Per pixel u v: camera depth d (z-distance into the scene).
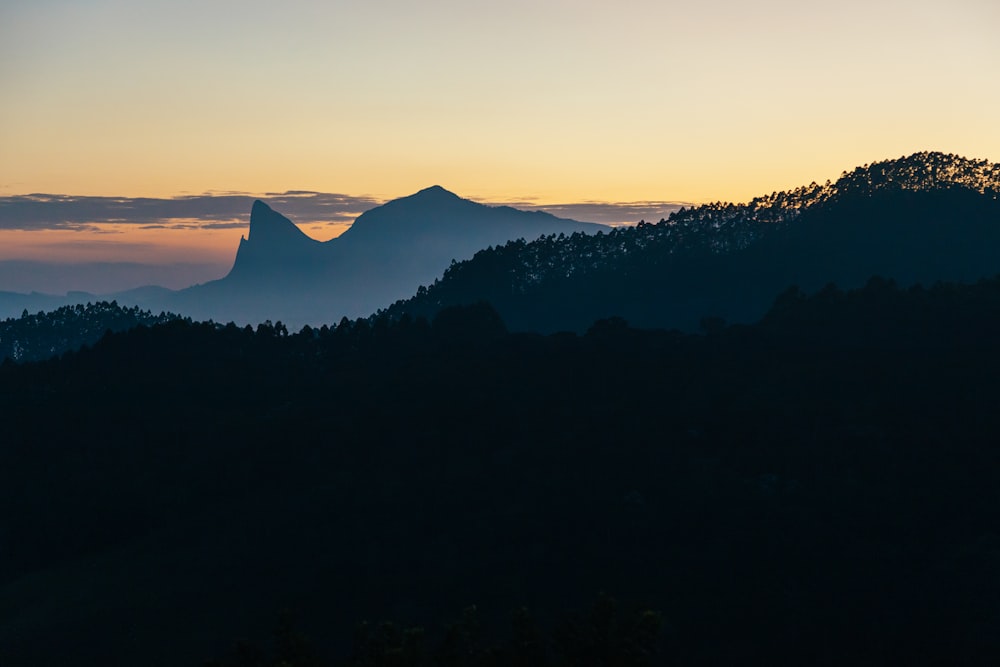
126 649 79.75
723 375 109.31
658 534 86.75
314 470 107.44
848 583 77.81
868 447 92.31
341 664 61.00
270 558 91.94
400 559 88.88
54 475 112.00
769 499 88.88
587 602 79.62
